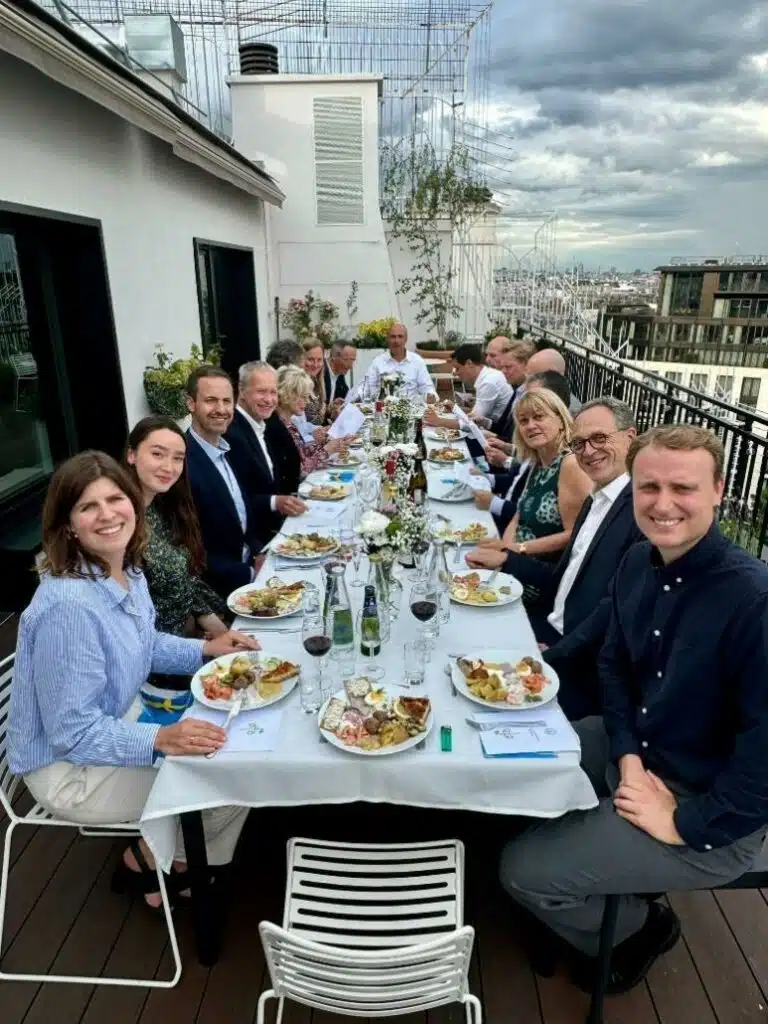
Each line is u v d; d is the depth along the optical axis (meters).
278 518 3.74
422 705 1.67
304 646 1.84
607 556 2.31
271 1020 1.70
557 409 2.92
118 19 6.79
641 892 1.59
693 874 1.55
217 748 1.58
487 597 2.36
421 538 2.17
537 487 3.03
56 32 3.01
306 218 9.61
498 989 1.79
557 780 1.55
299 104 9.21
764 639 1.41
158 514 2.44
